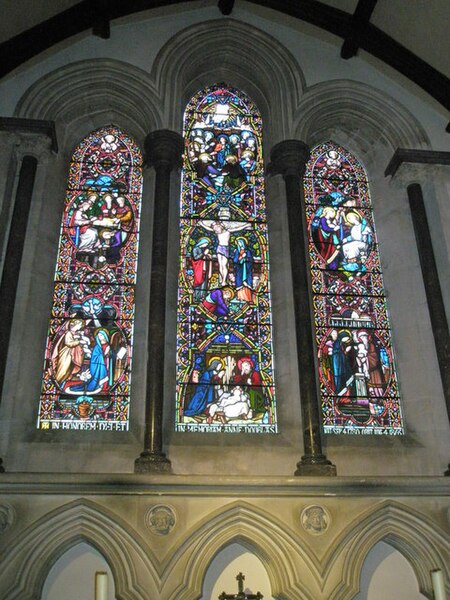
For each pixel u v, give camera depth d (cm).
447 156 885
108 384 753
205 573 607
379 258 885
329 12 925
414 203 862
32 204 810
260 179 916
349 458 724
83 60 884
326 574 614
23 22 816
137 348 768
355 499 653
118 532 614
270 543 627
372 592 635
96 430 720
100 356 768
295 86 922
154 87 895
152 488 631
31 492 618
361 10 892
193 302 811
